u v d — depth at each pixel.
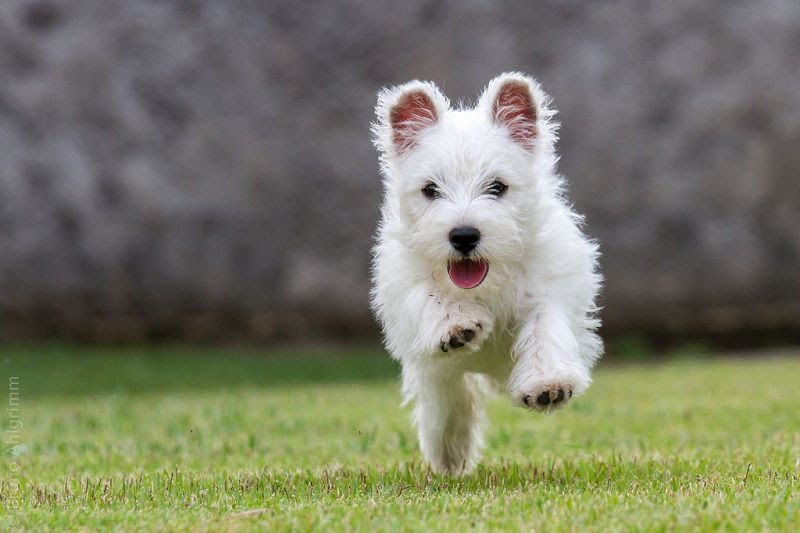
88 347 17.77
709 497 4.93
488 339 6.20
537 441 8.00
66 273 17.38
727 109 16.83
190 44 17.36
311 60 17.34
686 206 16.89
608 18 17.03
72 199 17.30
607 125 16.89
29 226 17.31
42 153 17.34
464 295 5.95
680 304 17.17
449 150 6.07
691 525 4.36
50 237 17.33
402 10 17.22
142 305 17.56
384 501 5.23
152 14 17.34
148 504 5.39
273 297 17.53
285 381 15.05
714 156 16.89
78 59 17.30
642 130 16.89
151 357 16.97
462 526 4.50
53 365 16.14
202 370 15.85
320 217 17.38
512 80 6.27
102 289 17.44
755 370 13.94
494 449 7.68
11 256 17.30
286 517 4.79
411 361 6.33
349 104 17.30
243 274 17.47
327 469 6.55
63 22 17.38
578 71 16.97
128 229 17.33
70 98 17.34
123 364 16.30
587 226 16.89
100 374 15.50
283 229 17.42
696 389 11.59
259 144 17.34
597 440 7.86
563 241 6.13
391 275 6.22
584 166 16.89
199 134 17.34
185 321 17.83
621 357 17.20
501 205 6.00
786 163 16.84
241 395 12.80
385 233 6.46
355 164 17.28
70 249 17.38
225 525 4.67
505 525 4.48
